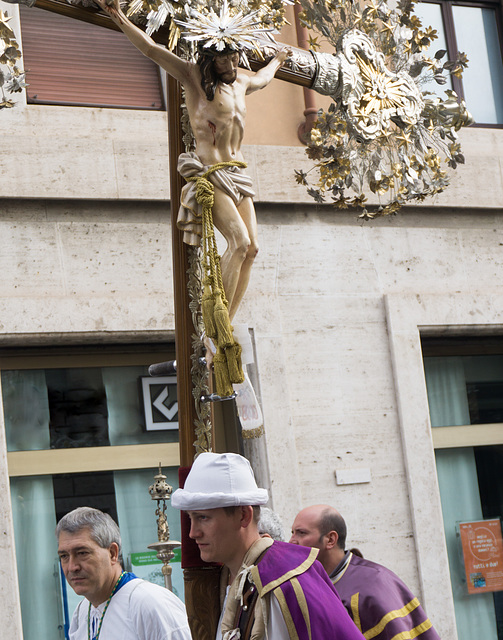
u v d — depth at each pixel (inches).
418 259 292.8
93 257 261.1
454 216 299.6
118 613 132.0
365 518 272.4
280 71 146.1
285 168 280.5
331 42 154.5
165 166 267.7
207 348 129.8
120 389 269.0
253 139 284.7
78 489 261.9
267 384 268.4
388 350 284.4
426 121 162.6
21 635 237.5
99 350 267.4
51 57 274.8
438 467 296.2
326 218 285.4
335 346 279.1
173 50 136.1
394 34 159.5
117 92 279.9
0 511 240.7
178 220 131.0
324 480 270.7
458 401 300.8
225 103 130.7
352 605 149.5
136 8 128.8
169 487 188.1
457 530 294.4
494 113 322.3
